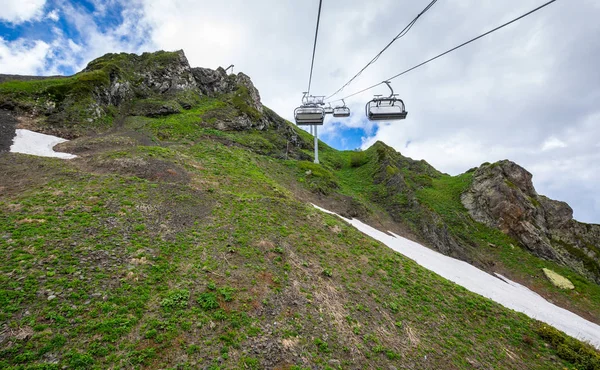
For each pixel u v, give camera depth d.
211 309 12.15
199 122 53.09
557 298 37.19
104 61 62.16
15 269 11.29
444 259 36.19
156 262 14.32
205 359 9.82
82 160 27.52
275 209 25.23
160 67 67.19
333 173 61.34
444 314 17.95
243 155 43.34
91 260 13.05
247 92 78.19
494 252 45.44
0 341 8.41
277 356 10.81
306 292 15.43
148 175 25.66
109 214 17.52
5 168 22.50
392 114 20.02
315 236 22.75
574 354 16.59
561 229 52.34
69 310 10.12
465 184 61.78
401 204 49.66
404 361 12.79
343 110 34.19
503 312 20.16
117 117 47.88
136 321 10.51
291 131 82.25
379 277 19.98
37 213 15.90
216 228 19.45
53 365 8.12
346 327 13.77
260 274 15.68
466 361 14.16
